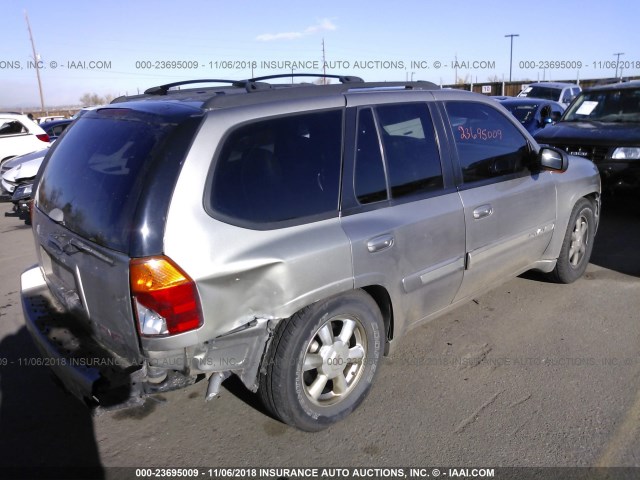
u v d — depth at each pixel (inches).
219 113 102.0
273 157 107.3
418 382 137.3
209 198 96.9
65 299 115.0
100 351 104.6
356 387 123.9
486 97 158.2
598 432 115.6
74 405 133.1
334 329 120.1
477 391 132.6
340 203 115.4
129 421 126.0
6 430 123.8
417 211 129.0
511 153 160.2
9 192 369.4
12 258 265.4
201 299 94.2
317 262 107.1
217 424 123.6
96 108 127.2
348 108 121.0
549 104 474.9
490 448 112.3
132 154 99.8
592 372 139.1
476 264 147.0
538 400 127.8
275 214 105.3
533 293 190.9
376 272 118.8
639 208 308.5
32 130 466.6
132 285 91.5
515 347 153.6
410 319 134.0
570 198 180.9
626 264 217.6
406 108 133.3
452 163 140.5
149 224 91.2
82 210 104.6
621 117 311.6
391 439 116.3
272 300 102.7
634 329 162.1
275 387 109.1
